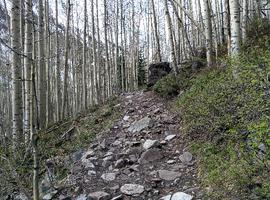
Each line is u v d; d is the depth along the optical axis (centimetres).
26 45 908
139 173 661
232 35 817
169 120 874
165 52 4022
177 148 724
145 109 1034
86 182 661
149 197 575
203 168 604
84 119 1091
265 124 446
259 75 585
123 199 583
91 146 838
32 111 297
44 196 631
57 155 807
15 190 582
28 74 896
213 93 733
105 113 1083
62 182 675
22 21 1066
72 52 2714
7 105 2294
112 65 2762
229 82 691
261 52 703
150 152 714
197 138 718
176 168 646
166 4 1238
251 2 1709
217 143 639
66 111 1783
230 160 549
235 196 479
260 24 1151
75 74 2839
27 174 586
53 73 2581
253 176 484
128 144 804
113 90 2609
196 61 1198
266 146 456
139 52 2991
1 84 2559
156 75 1280
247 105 573
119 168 699
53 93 2483
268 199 436
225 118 642
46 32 1638
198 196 532
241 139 561
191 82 1038
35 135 297
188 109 811
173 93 1070
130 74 2980
